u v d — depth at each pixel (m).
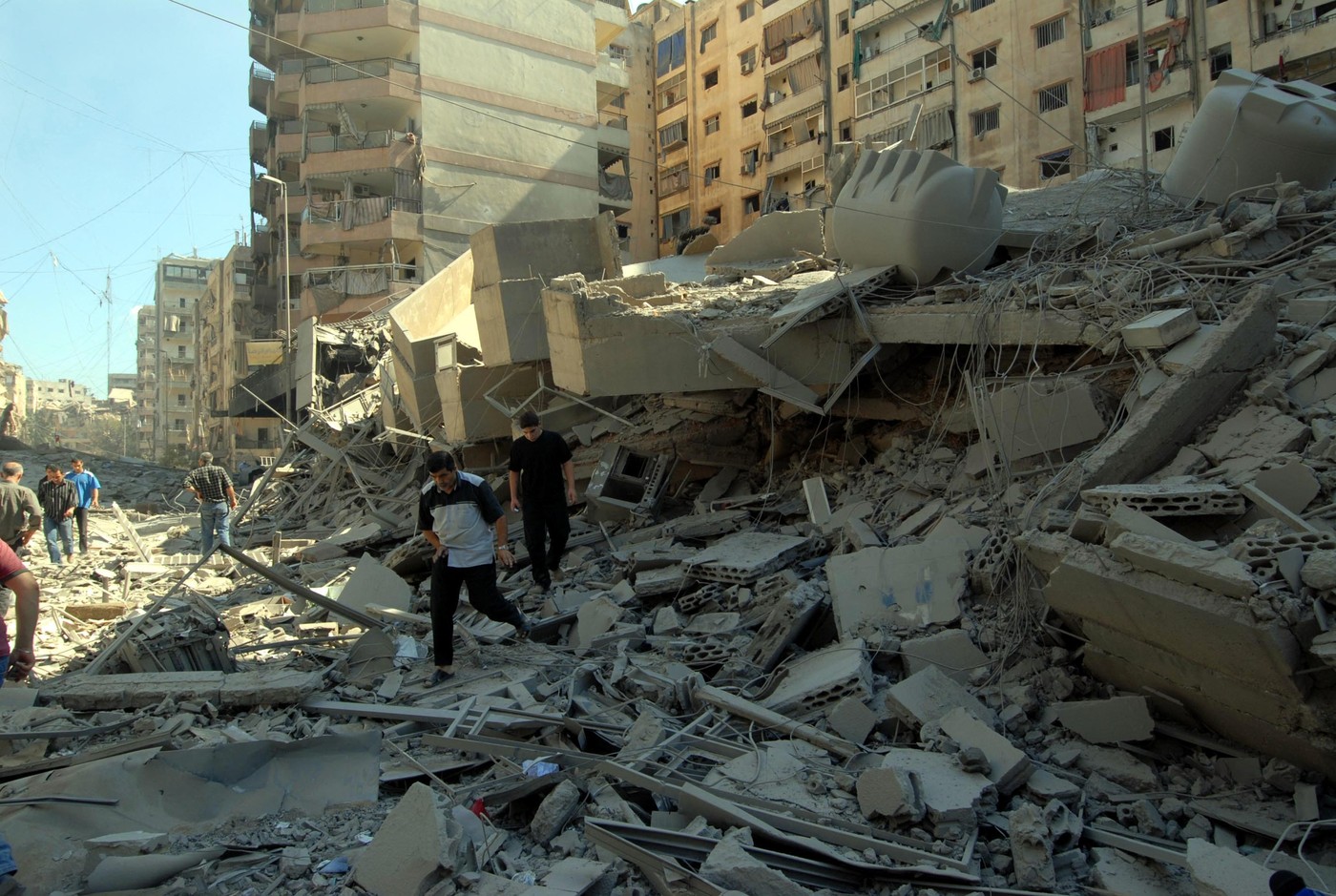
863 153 9.09
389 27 32.00
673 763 4.20
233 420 45.81
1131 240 7.25
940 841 3.42
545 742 4.68
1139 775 3.88
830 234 9.52
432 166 32.09
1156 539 3.75
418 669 6.10
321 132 34.41
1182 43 23.41
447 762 4.43
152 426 92.50
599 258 12.07
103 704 5.27
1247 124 8.27
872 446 8.78
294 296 38.00
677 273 15.80
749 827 3.50
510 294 11.09
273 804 3.96
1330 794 3.57
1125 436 4.88
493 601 6.10
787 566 7.02
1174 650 3.80
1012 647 4.78
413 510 12.41
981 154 28.20
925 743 4.06
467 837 3.46
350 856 3.46
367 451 16.09
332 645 6.82
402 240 31.42
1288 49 21.45
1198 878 2.87
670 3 49.78
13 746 4.63
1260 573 3.43
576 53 35.88
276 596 8.92
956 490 6.74
